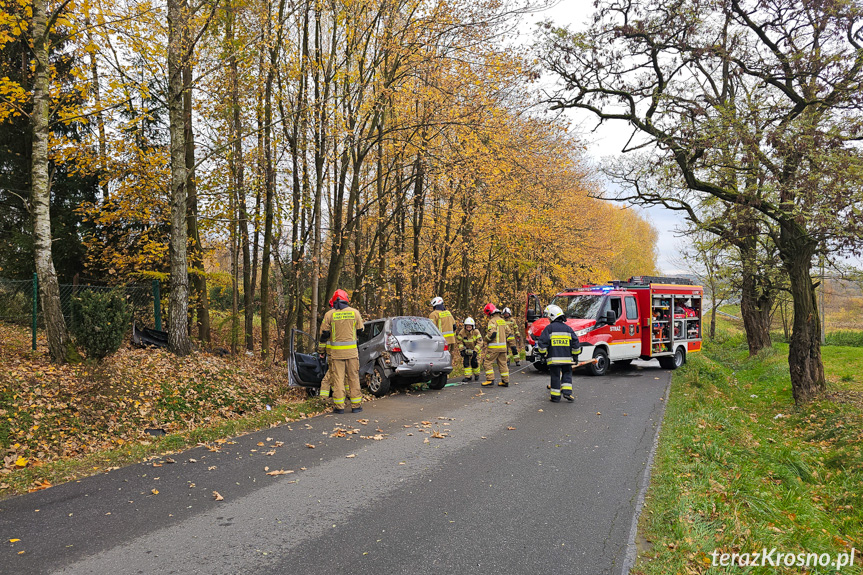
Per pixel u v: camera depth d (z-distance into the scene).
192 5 11.92
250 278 18.61
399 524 4.36
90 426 7.21
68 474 5.54
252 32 12.70
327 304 15.43
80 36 10.04
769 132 10.05
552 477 5.69
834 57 9.88
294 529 4.22
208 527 4.25
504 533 4.22
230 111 13.75
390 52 14.18
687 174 11.54
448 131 14.73
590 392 11.70
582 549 3.96
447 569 3.59
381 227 16.86
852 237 9.99
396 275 18.52
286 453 6.49
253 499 4.90
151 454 6.36
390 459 6.28
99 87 11.70
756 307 23.59
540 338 10.35
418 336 11.08
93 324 9.01
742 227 11.86
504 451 6.70
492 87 14.09
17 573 3.44
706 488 5.60
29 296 12.25
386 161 16.50
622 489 5.36
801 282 12.32
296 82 13.56
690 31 10.58
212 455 6.37
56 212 15.23
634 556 3.87
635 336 15.91
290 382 10.59
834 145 9.70
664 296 16.69
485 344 12.48
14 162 15.14
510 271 26.73
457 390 11.73
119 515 4.48
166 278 13.90
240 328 18.02
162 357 10.20
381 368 10.74
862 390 12.74
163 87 13.48
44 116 9.12
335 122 13.16
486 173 14.66
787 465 7.65
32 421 6.85
